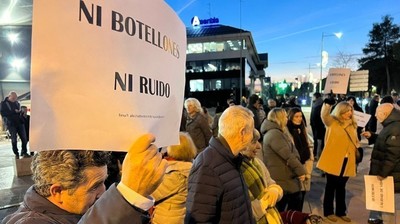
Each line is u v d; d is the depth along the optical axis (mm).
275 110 3771
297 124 4203
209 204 1792
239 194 1888
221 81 39344
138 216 845
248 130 1941
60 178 932
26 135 7703
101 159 1002
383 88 40750
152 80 972
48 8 771
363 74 8125
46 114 769
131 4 914
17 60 15328
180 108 1135
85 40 817
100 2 845
